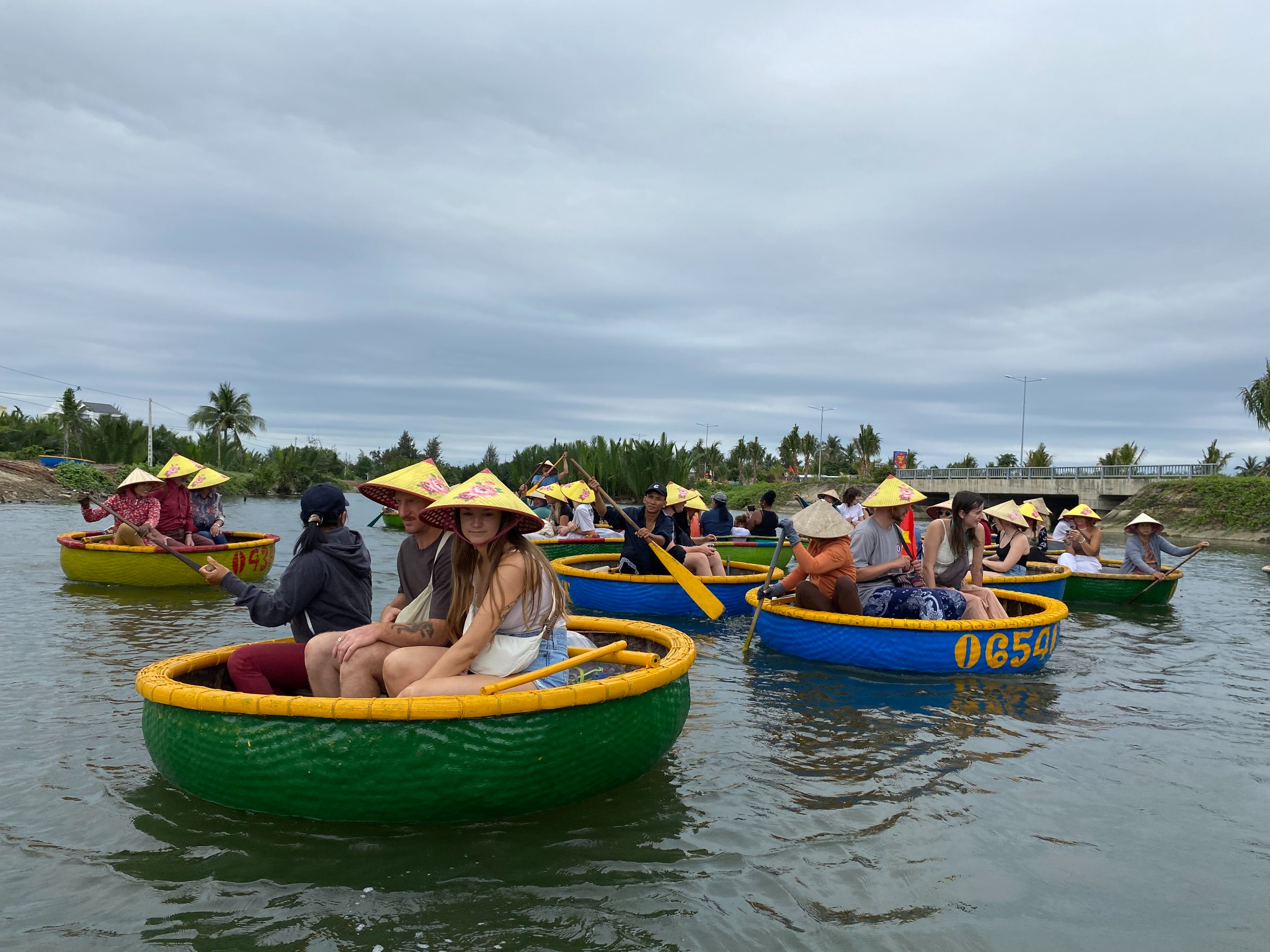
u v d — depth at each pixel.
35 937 2.44
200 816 3.27
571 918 2.59
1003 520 9.20
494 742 3.11
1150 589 9.98
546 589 3.49
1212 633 8.11
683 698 3.86
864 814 3.42
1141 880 2.93
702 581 8.01
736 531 11.83
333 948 2.41
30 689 5.06
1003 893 2.82
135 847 3.01
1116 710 5.09
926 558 6.48
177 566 9.41
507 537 3.45
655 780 3.76
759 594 6.76
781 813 3.42
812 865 2.97
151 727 3.45
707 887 2.80
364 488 4.02
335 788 3.08
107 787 3.56
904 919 2.63
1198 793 3.74
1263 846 3.21
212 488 10.55
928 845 3.16
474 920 2.57
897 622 5.84
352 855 2.97
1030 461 62.56
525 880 2.82
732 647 6.84
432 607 3.68
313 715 3.07
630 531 8.42
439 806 3.11
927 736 4.48
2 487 31.34
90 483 33.41
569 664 3.46
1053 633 6.18
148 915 2.57
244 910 2.61
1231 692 5.59
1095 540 10.90
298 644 3.73
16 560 11.93
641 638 4.71
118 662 5.78
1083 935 2.57
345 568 3.94
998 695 5.37
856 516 9.62
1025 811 3.50
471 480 3.45
